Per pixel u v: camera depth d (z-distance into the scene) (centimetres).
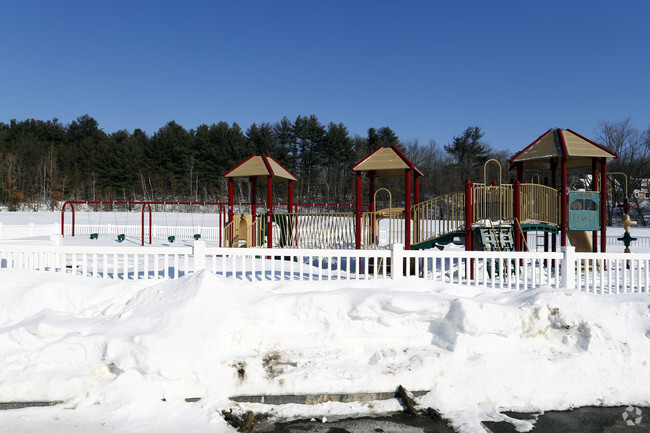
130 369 463
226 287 577
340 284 706
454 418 446
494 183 1280
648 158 5516
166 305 541
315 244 1374
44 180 6988
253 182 1708
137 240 2356
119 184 6969
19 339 505
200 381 466
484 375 498
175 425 416
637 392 495
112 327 512
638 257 811
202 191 7275
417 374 495
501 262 799
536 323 536
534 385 493
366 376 488
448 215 1384
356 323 554
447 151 7538
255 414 448
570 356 520
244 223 1662
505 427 431
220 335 502
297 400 474
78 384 456
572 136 1344
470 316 525
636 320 551
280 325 546
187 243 2241
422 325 560
